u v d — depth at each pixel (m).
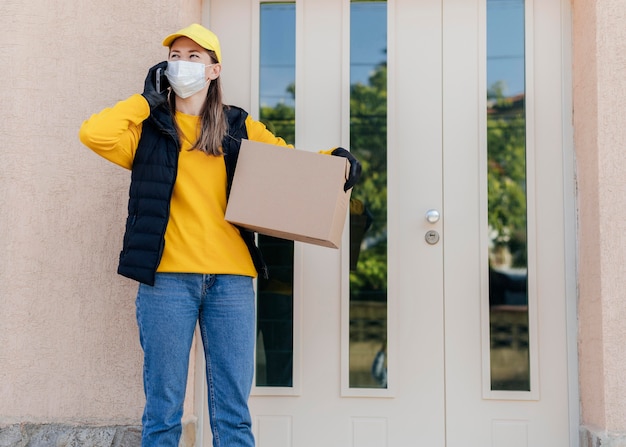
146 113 2.26
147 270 2.19
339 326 3.03
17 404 2.84
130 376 2.82
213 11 3.12
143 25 2.91
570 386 2.93
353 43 3.10
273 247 3.07
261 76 3.12
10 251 2.88
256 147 2.29
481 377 2.97
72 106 2.91
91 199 2.88
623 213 2.73
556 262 2.98
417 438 2.97
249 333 2.35
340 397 3.01
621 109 2.76
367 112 3.09
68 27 2.93
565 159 2.99
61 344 2.85
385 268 3.04
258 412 3.03
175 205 2.29
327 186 2.25
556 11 3.04
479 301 2.99
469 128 3.05
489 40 3.07
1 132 2.91
